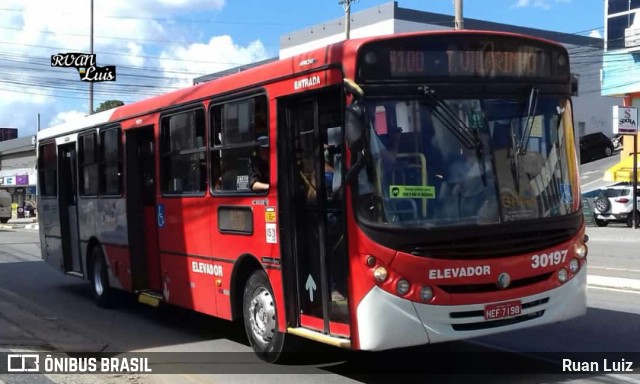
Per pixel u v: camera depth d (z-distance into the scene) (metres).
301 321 6.54
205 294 8.14
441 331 5.47
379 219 5.48
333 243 6.04
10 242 26.08
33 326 9.55
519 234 5.76
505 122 5.92
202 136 8.13
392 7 44.47
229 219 7.52
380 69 5.59
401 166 5.57
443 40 5.76
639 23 33.28
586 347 7.38
